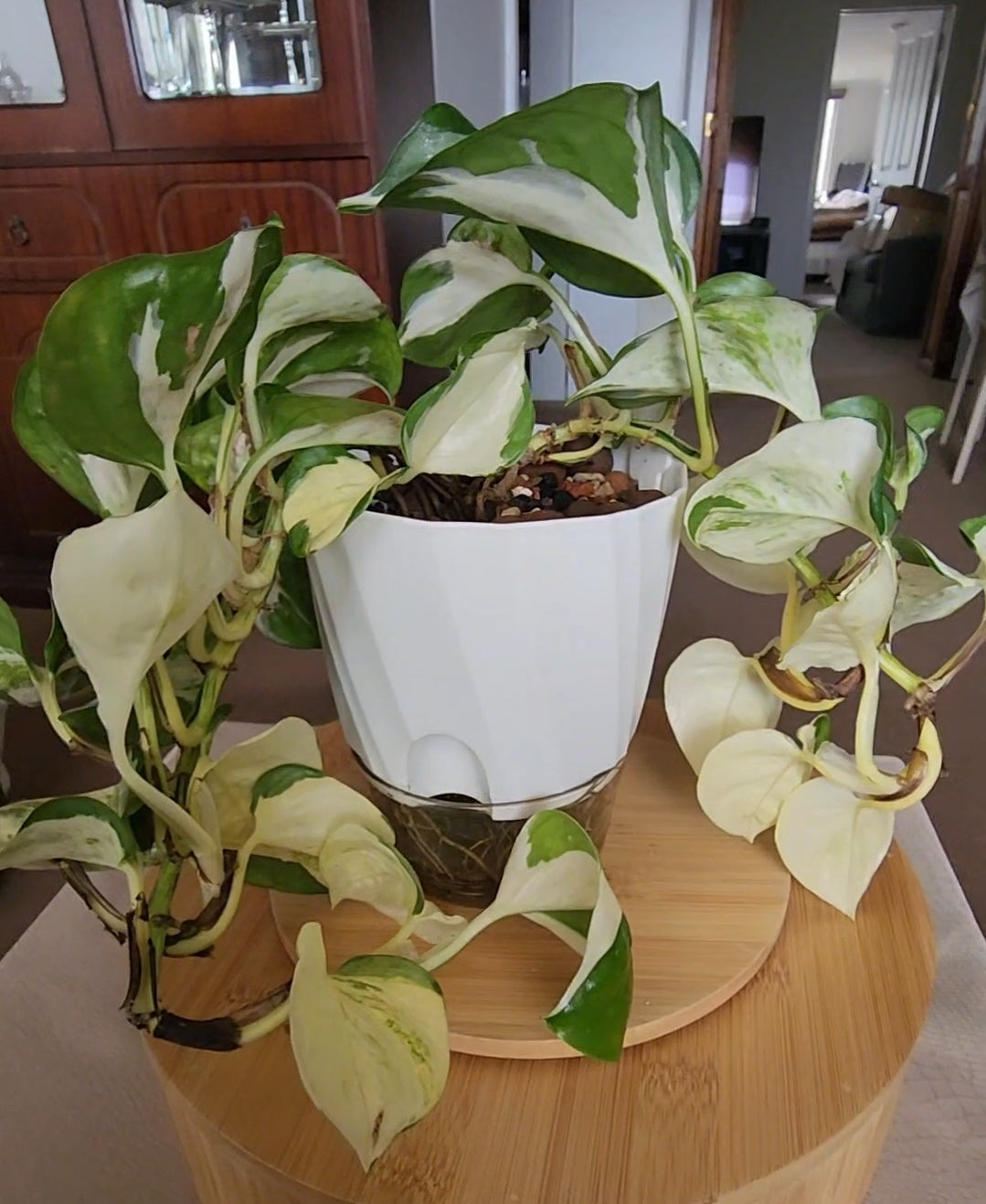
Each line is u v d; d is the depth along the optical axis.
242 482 0.34
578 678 0.41
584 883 0.38
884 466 0.36
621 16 2.80
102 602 0.25
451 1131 0.39
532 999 0.44
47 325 0.25
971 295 2.88
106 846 0.33
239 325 0.30
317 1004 0.29
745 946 0.47
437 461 0.35
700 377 0.37
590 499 0.42
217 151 1.46
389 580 0.38
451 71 1.97
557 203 0.34
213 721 0.36
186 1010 0.45
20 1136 0.57
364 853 0.38
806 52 5.30
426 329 0.46
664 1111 0.40
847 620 0.39
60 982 0.66
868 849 0.46
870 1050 0.43
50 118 1.50
